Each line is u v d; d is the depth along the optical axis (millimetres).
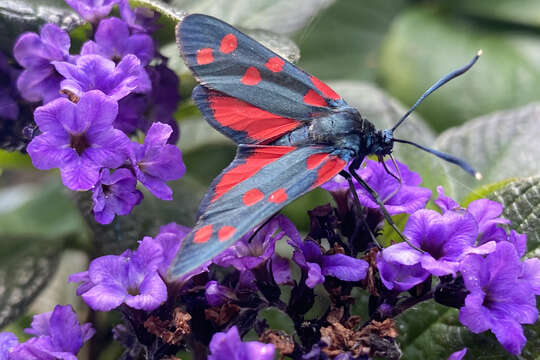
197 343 110
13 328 141
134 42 116
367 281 108
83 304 142
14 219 155
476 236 106
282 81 113
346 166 112
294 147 109
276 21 131
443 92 175
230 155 154
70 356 105
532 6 187
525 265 108
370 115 141
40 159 107
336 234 112
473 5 189
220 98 112
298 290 109
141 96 116
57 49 113
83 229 136
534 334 111
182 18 116
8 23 116
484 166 135
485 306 106
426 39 184
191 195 136
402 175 114
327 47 195
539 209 115
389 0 203
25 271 133
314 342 108
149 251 108
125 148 108
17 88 113
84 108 108
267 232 110
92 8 117
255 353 101
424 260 105
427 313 117
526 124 137
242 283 109
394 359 106
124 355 112
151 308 105
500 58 179
